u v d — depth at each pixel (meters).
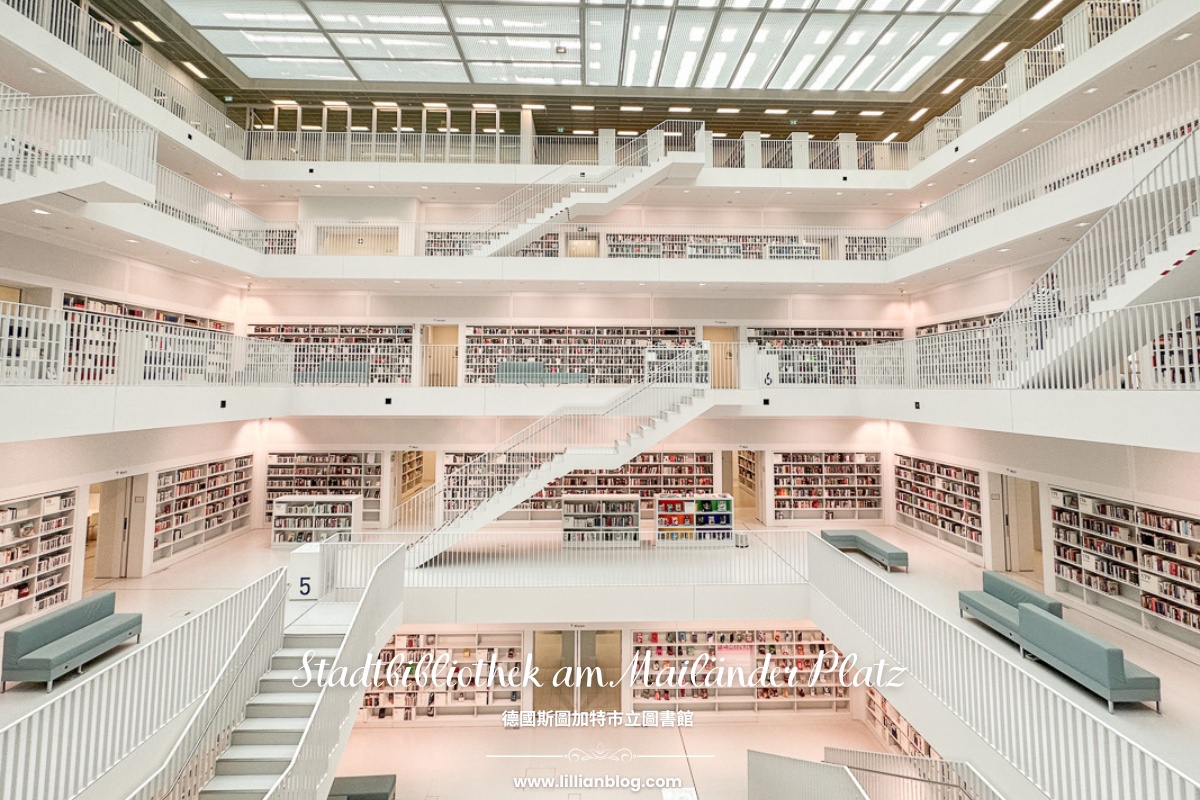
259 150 16.91
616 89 16.33
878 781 7.56
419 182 16.11
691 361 13.42
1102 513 9.75
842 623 9.74
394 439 16.28
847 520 16.50
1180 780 4.24
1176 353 6.60
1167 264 7.25
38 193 7.43
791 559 12.48
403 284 15.67
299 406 14.13
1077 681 7.19
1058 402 8.15
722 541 13.38
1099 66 10.59
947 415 10.72
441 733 11.59
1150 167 8.57
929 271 14.12
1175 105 9.52
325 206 17.09
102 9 12.59
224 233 14.60
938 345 11.66
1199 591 8.11
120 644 8.52
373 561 10.51
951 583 11.55
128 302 12.54
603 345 16.81
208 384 11.27
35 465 9.37
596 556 12.62
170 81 13.96
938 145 16.48
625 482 16.45
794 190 16.75
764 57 14.62
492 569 11.71
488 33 13.62
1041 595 8.71
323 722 6.88
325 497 13.99
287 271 14.80
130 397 9.09
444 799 9.66
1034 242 11.45
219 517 14.91
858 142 17.83
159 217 11.32
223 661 7.45
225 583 11.47
